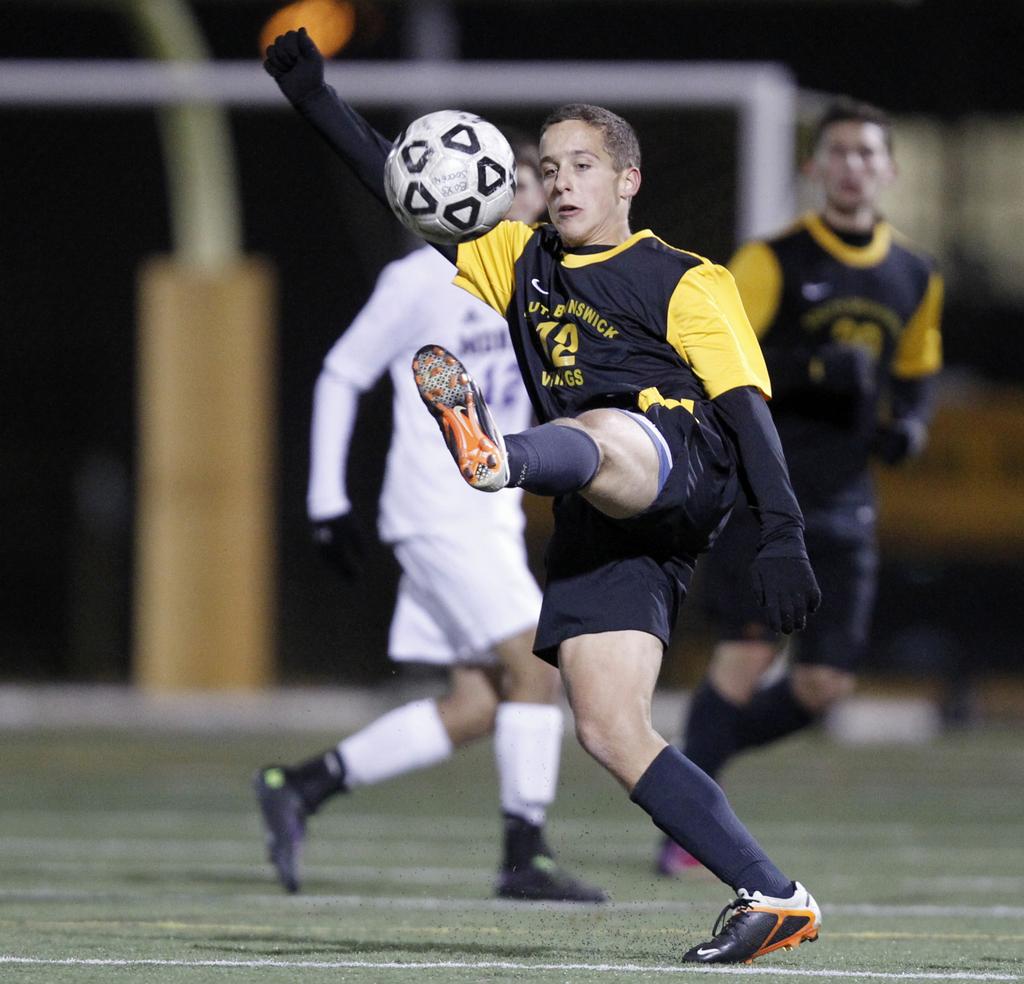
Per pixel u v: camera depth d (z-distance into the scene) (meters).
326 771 22.89
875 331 26.48
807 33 70.44
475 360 23.48
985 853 28.81
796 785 41.25
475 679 23.31
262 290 54.78
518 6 66.44
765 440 15.33
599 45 67.69
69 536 72.69
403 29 60.28
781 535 15.02
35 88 55.94
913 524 57.00
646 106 51.53
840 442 25.62
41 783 39.59
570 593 15.66
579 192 15.91
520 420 23.70
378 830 31.45
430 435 23.09
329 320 66.00
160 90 56.03
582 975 15.10
